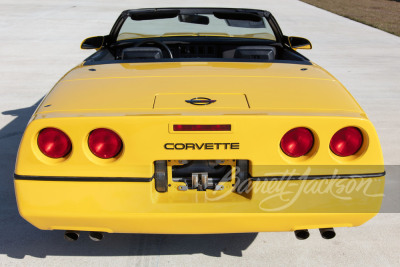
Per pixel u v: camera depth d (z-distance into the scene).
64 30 10.45
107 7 15.80
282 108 1.77
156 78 2.11
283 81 2.09
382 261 2.25
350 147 1.73
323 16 15.87
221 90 1.93
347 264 2.22
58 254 2.27
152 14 3.15
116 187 1.71
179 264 2.20
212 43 3.37
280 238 2.45
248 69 2.29
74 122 1.64
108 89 1.96
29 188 1.71
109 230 1.82
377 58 8.44
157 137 1.67
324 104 1.83
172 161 1.77
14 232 2.46
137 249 2.32
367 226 2.57
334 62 7.95
